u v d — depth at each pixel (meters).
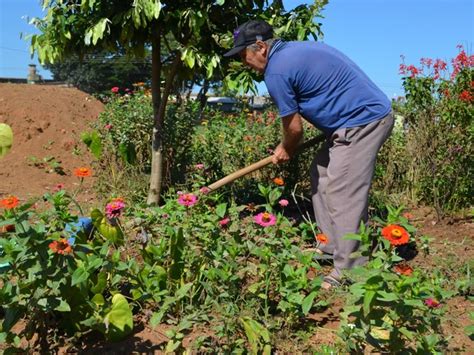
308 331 3.06
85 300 2.79
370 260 2.62
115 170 6.16
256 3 4.77
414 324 2.51
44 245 2.57
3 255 2.61
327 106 3.56
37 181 6.83
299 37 4.51
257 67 3.71
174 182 5.76
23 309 2.63
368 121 3.53
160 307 2.93
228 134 6.66
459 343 3.02
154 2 4.22
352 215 3.56
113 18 4.45
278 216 3.38
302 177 6.14
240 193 5.75
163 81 6.04
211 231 3.31
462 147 5.79
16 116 8.27
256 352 2.71
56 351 2.81
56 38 4.68
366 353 2.79
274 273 3.21
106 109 7.03
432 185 5.92
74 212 5.21
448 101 5.92
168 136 5.74
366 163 3.55
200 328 2.97
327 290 3.54
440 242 4.82
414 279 2.27
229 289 3.11
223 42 4.54
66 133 8.25
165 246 3.17
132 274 3.07
